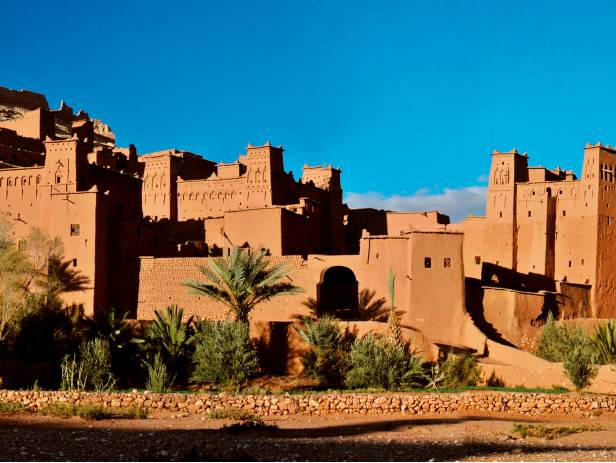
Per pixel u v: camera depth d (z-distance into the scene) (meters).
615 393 36.00
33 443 22.09
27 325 42.00
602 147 59.47
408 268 46.28
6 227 50.47
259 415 31.09
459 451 23.80
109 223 51.59
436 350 43.16
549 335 45.41
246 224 53.78
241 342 39.28
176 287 50.19
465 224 63.88
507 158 62.06
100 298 49.91
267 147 61.38
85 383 35.88
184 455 21.30
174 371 39.81
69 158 51.88
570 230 59.53
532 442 26.06
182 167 69.44
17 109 85.62
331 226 67.62
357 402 31.80
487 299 49.94
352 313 49.78
